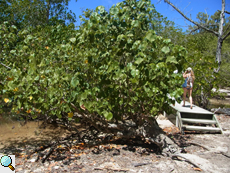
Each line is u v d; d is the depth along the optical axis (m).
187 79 6.70
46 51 5.32
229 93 16.08
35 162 3.94
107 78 3.69
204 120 6.04
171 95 3.51
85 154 4.32
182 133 5.75
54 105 3.90
